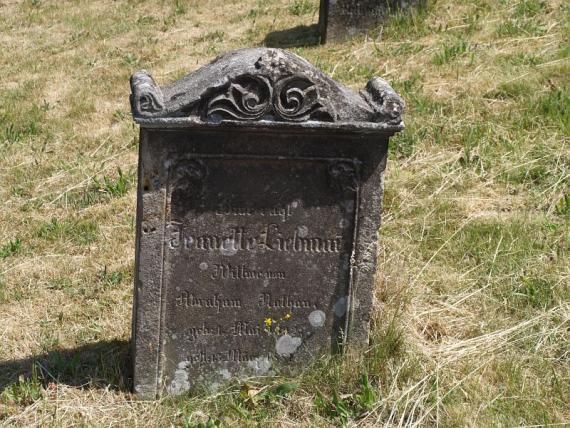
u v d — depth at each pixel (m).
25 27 6.87
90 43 6.27
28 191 4.01
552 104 4.19
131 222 3.73
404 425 2.70
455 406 2.74
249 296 2.80
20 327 3.12
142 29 6.50
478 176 3.85
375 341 2.92
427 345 3.00
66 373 2.89
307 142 2.69
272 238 2.76
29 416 2.73
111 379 2.85
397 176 3.88
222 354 2.83
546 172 3.81
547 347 2.95
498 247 3.39
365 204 2.76
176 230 2.71
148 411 2.76
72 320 3.17
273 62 2.56
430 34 5.42
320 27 5.88
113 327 3.12
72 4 7.41
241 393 2.79
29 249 3.58
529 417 2.71
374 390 2.79
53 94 5.16
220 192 2.70
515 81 4.46
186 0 7.08
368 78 4.87
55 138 4.49
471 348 2.96
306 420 2.73
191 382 2.84
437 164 3.94
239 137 2.66
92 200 3.91
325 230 2.77
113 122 4.67
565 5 5.41
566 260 3.32
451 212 3.65
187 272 2.75
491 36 5.18
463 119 4.22
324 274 2.81
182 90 2.60
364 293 2.84
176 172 2.66
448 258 3.40
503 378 2.85
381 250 3.44
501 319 3.09
